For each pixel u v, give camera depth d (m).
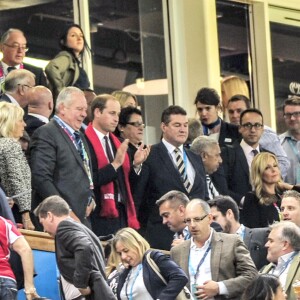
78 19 44.25
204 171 38.47
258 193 38.41
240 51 47.81
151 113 45.88
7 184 34.22
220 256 33.34
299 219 35.34
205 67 46.16
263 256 35.06
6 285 30.97
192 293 33.22
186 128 38.16
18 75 36.84
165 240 37.09
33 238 34.25
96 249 31.39
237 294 32.94
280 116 48.97
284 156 42.31
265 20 48.34
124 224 37.44
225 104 46.12
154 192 37.78
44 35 43.38
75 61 40.31
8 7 42.84
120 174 37.44
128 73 45.41
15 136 34.53
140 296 31.95
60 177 35.34
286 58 49.31
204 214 33.44
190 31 46.38
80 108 35.78
